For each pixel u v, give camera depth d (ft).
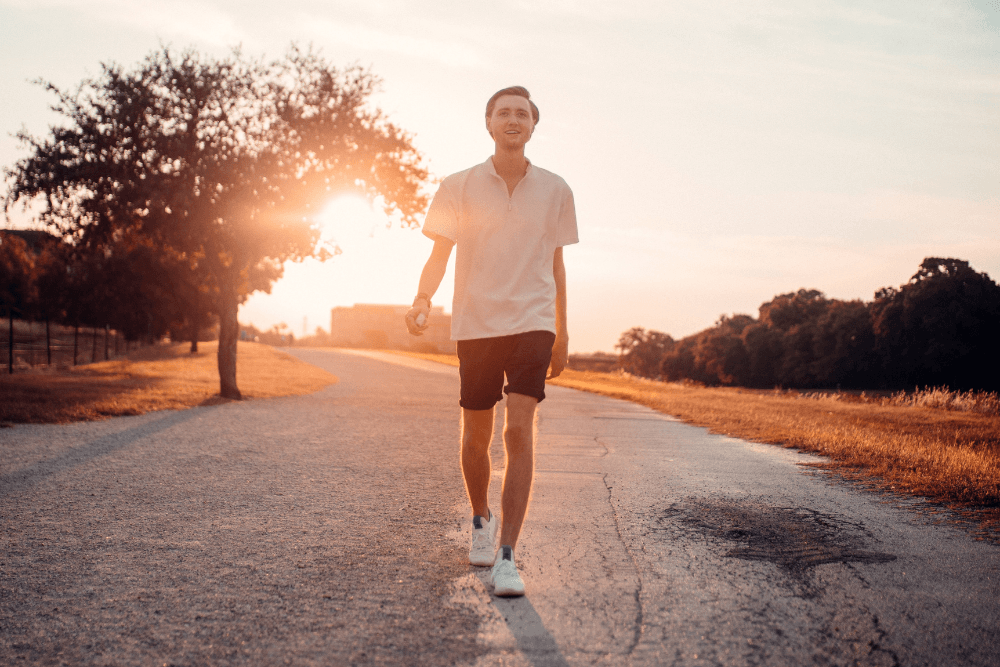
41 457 18.16
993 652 6.77
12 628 7.05
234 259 45.14
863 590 8.62
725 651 6.70
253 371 78.07
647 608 7.88
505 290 9.34
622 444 24.35
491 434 9.87
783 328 285.02
